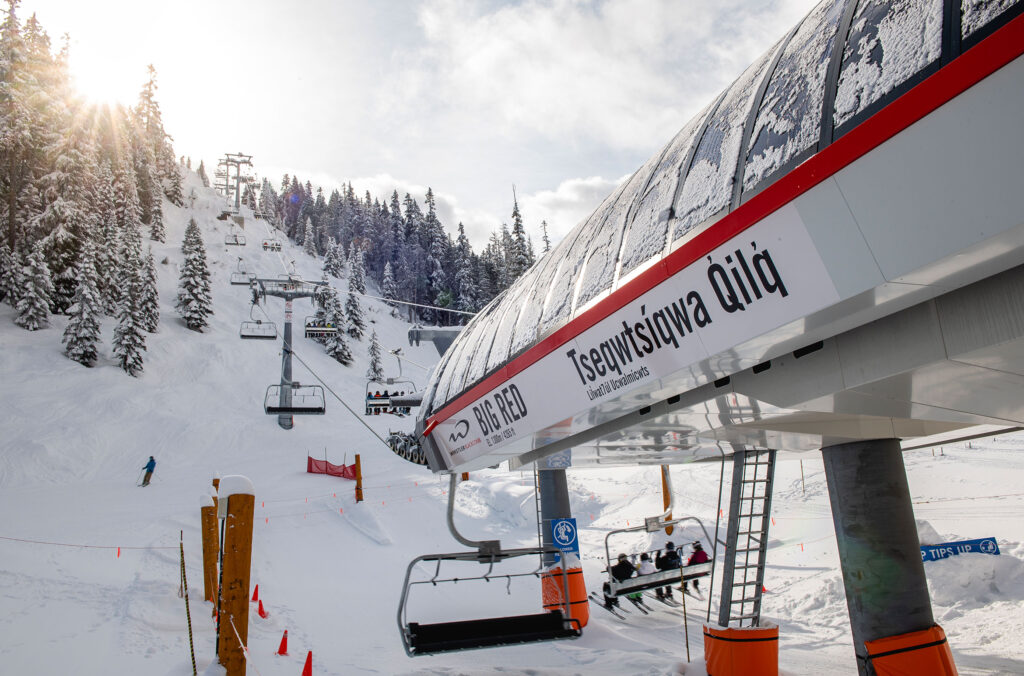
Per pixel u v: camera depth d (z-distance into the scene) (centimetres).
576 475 2712
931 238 338
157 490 2481
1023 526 1361
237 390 4600
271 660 825
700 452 996
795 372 535
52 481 2806
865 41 412
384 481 2681
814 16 536
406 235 12462
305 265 10325
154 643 823
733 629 682
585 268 714
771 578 1367
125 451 3288
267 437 3775
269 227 12356
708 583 1412
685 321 518
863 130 371
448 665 872
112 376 4191
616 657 876
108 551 1400
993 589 1051
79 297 4322
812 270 405
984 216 313
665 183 617
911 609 654
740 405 612
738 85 605
